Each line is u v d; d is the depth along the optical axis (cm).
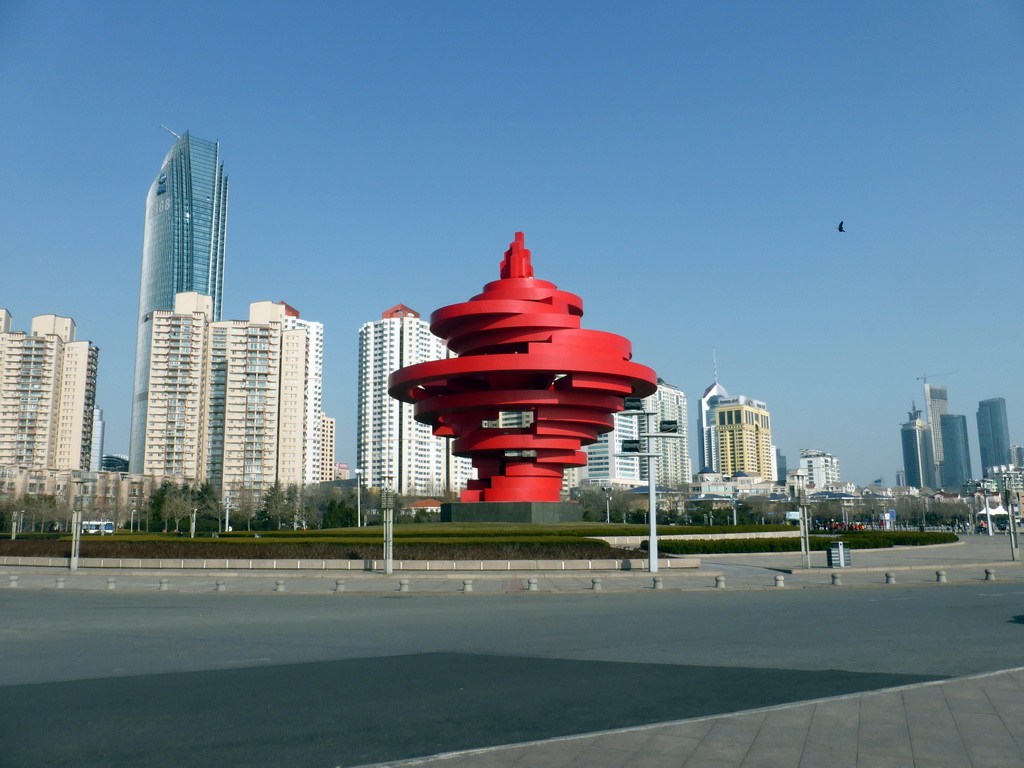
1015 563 4822
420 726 1202
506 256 6062
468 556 4641
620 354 5850
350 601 3131
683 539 5756
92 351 17762
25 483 14538
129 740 1142
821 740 1090
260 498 14025
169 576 4412
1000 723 1167
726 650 1839
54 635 2197
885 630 2125
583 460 6147
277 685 1497
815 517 14925
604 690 1430
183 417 15588
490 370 5506
